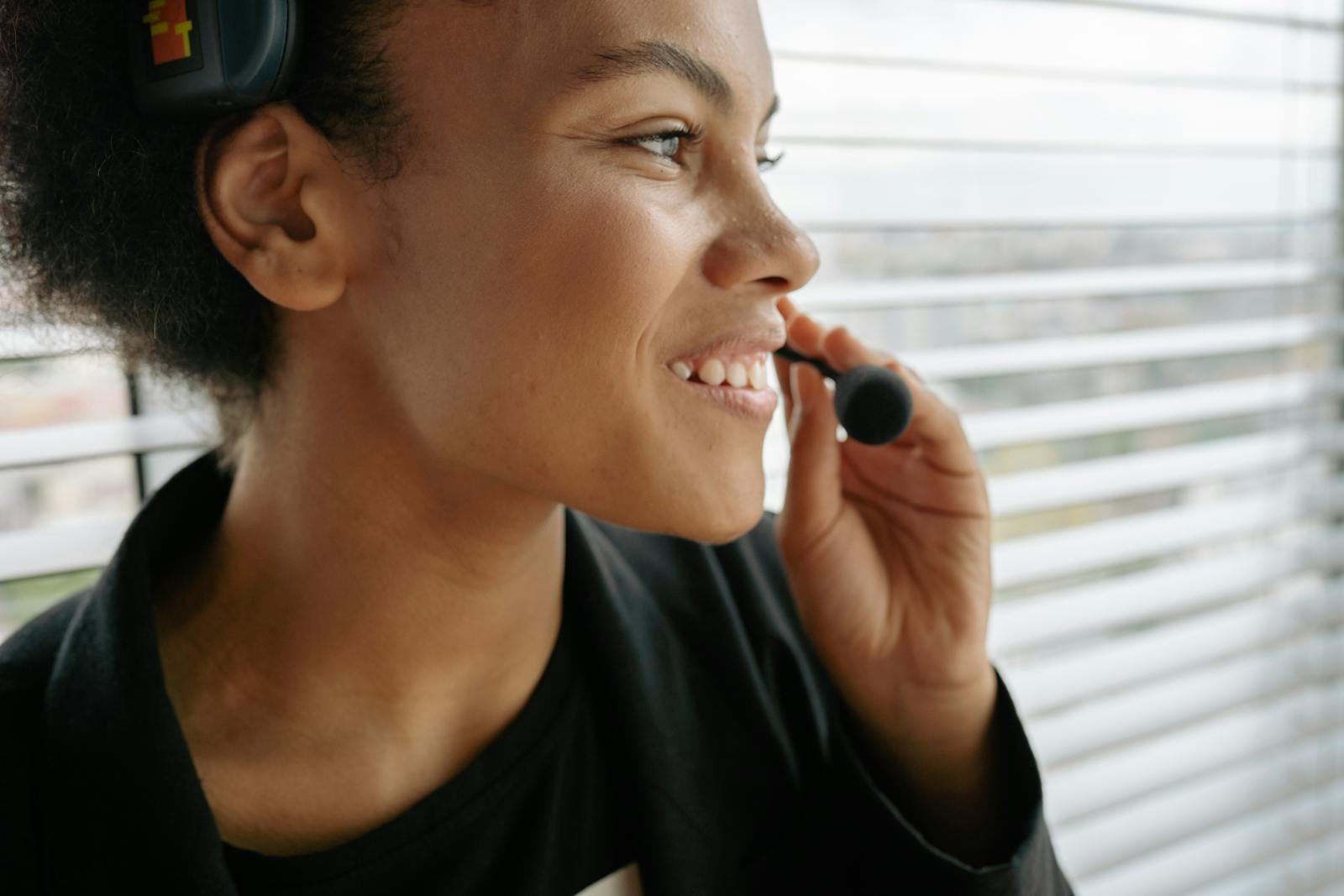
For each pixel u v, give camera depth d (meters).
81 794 0.61
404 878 0.67
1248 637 1.46
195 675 0.71
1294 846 1.47
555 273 0.61
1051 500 1.27
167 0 0.60
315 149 0.65
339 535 0.68
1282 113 1.43
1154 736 1.36
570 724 0.75
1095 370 1.38
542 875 0.71
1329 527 1.59
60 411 0.98
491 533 0.69
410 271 0.64
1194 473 1.38
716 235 0.64
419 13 0.61
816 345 0.84
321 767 0.69
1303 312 1.51
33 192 0.67
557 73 0.59
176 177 0.66
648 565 0.87
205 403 0.80
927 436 0.84
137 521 0.69
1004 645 1.25
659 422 0.64
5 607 1.03
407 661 0.70
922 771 0.84
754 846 0.80
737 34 0.63
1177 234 1.40
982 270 1.26
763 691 0.83
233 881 0.62
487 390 0.63
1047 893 0.79
